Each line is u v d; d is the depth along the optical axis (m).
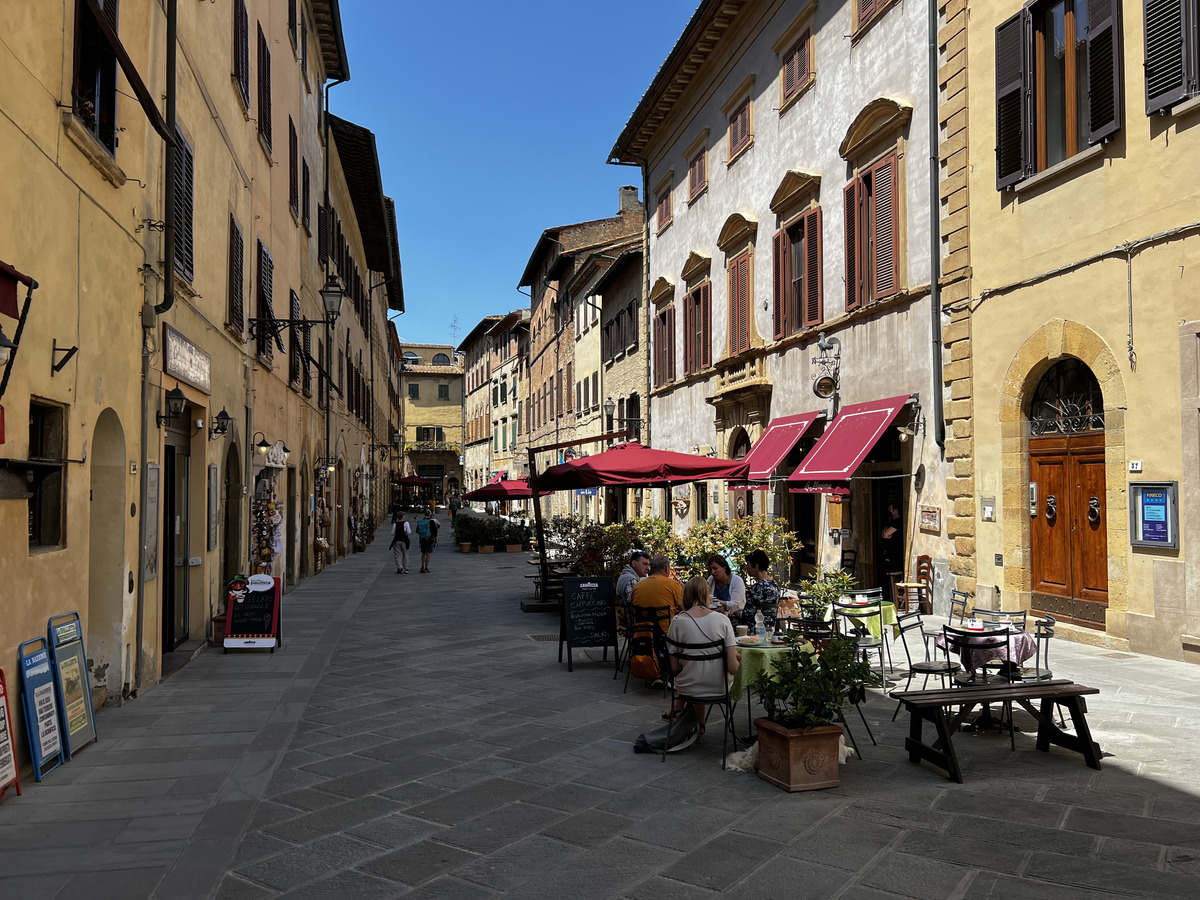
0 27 5.58
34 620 6.16
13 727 5.84
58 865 4.62
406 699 8.58
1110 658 9.45
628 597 10.07
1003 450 11.77
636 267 29.42
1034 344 11.23
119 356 8.00
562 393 42.34
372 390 43.25
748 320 20.14
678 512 24.36
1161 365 9.43
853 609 9.20
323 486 23.86
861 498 15.42
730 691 6.59
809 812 5.23
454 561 28.50
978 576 12.29
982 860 4.47
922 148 13.60
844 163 16.08
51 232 6.40
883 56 14.75
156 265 9.13
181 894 4.29
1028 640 7.26
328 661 10.69
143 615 8.85
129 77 6.79
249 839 5.00
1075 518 10.81
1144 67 9.55
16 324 5.77
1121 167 9.92
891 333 14.46
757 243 19.89
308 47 21.53
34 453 6.58
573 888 4.30
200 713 7.99
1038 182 11.09
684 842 4.84
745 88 20.44
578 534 16.48
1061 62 10.95
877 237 14.80
